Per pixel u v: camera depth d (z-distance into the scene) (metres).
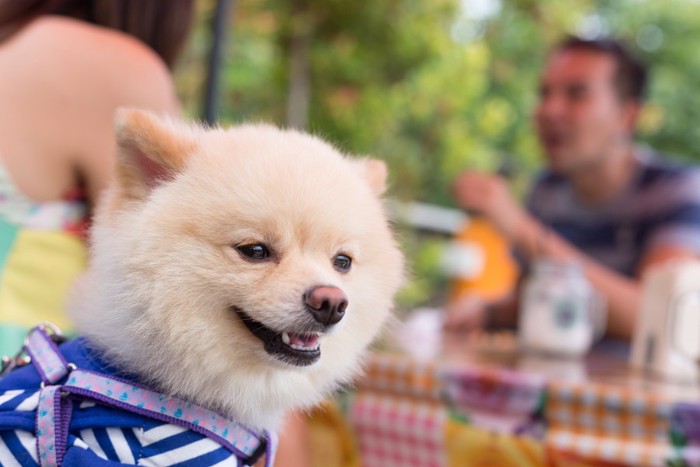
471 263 4.82
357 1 5.04
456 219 7.21
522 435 1.92
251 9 4.92
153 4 2.05
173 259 1.24
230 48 4.93
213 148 1.35
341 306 1.25
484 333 3.68
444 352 2.58
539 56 7.03
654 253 3.57
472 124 6.93
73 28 1.83
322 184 1.34
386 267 1.48
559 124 3.78
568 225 3.93
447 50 5.88
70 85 1.78
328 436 2.29
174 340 1.24
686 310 2.36
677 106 9.06
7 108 1.75
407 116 6.29
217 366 1.27
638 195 3.72
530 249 3.58
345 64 5.21
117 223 1.31
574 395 1.86
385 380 2.19
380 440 2.18
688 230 3.53
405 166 6.31
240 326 1.29
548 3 6.49
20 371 1.33
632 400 1.79
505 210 3.63
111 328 1.29
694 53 9.20
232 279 1.26
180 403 1.26
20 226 1.73
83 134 1.80
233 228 1.26
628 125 3.81
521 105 7.38
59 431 1.20
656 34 9.39
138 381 1.27
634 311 3.38
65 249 1.78
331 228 1.32
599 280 3.44
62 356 1.31
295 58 5.12
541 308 2.72
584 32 6.61
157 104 1.90
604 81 3.69
